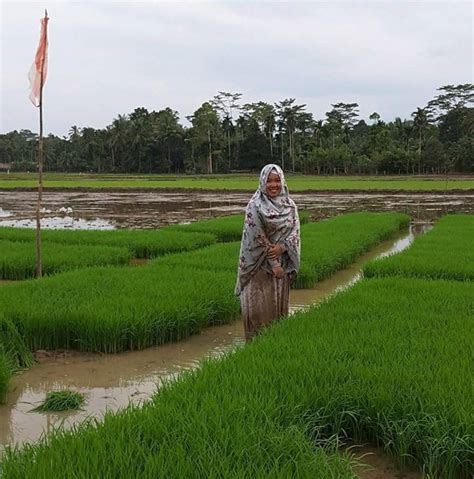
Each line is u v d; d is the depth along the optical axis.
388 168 80.62
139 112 105.25
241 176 79.25
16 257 12.28
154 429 3.91
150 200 40.00
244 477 3.31
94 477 3.29
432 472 4.06
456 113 96.06
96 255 12.79
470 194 42.59
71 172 104.44
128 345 7.12
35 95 10.09
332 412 4.52
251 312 6.72
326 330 6.34
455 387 4.53
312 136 96.94
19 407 5.44
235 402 4.33
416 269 10.87
